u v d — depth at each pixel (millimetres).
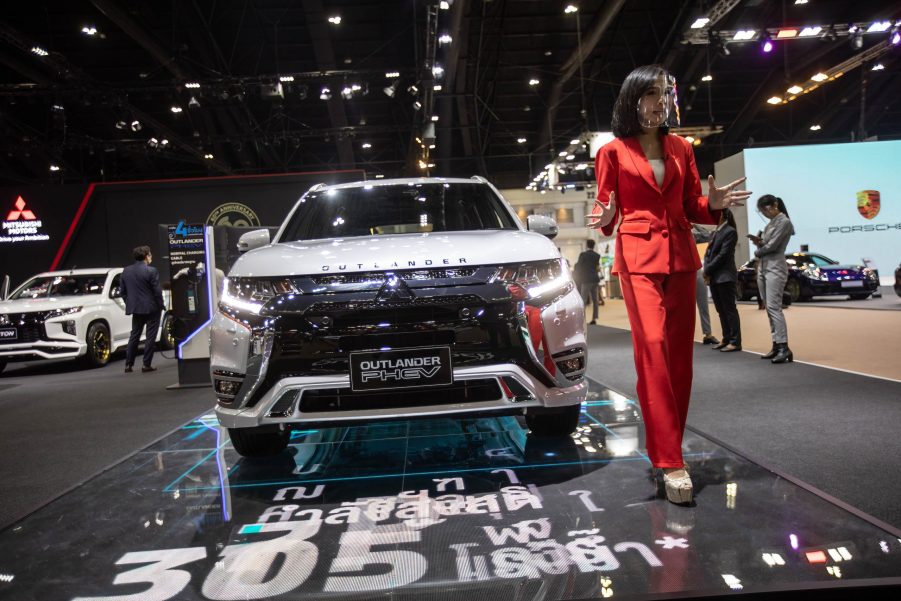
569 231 25297
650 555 1590
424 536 1799
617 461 2453
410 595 1442
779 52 18344
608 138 17141
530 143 24719
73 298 7660
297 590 1496
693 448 2543
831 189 14477
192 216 13312
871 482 2070
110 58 16172
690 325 2127
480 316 2188
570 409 2688
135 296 6824
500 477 2322
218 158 22422
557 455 2578
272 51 16562
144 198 13273
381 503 2107
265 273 2281
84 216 13203
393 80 15352
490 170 26531
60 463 2994
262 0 14414
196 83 14258
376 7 14898
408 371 2162
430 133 16234
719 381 4098
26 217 13180
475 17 15180
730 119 23469
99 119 19703
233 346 2260
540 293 2283
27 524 2043
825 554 1544
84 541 1881
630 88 2027
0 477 2779
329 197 3254
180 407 4457
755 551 1579
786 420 2973
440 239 2445
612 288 19859
